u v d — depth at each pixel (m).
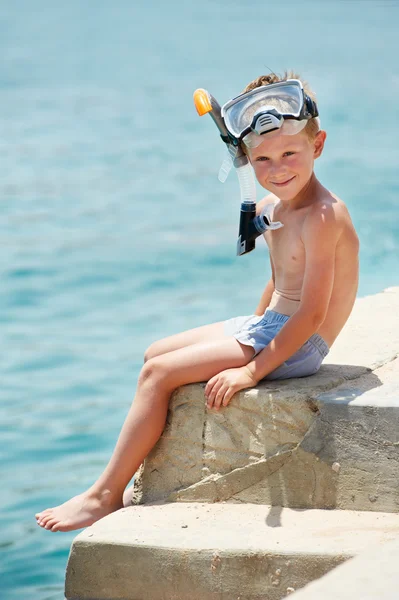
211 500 6.00
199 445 6.07
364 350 7.04
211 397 5.94
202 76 45.38
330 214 6.02
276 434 5.84
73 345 13.76
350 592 4.15
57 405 11.46
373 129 30.50
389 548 4.67
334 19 77.38
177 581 5.41
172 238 19.89
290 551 5.16
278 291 6.43
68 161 28.14
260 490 5.88
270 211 6.50
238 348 6.11
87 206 22.97
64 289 16.69
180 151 29.20
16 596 7.41
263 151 6.00
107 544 5.54
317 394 5.85
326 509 5.71
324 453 5.70
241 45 59.19
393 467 5.55
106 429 10.68
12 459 9.98
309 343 6.21
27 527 8.61
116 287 16.77
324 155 26.94
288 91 6.01
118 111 36.47
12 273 17.62
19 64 52.34
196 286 16.78
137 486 6.27
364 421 5.61
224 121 6.13
